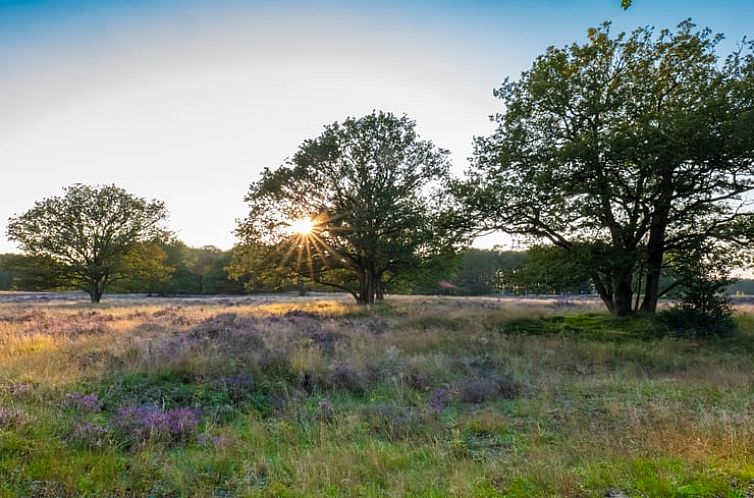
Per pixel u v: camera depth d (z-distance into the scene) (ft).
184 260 217.97
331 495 13.74
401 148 87.92
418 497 13.53
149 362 27.86
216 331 40.73
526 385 29.50
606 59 62.08
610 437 18.65
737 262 56.95
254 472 15.65
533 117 64.85
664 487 13.16
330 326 50.44
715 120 50.19
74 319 58.80
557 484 13.67
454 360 34.83
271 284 99.60
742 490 12.96
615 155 53.06
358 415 22.53
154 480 14.83
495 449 18.57
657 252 63.41
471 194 63.72
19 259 126.00
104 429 18.38
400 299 119.03
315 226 90.94
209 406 23.47
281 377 28.17
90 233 129.49
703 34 58.75
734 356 40.04
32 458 15.29
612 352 41.04
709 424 19.36
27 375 24.63
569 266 58.08
